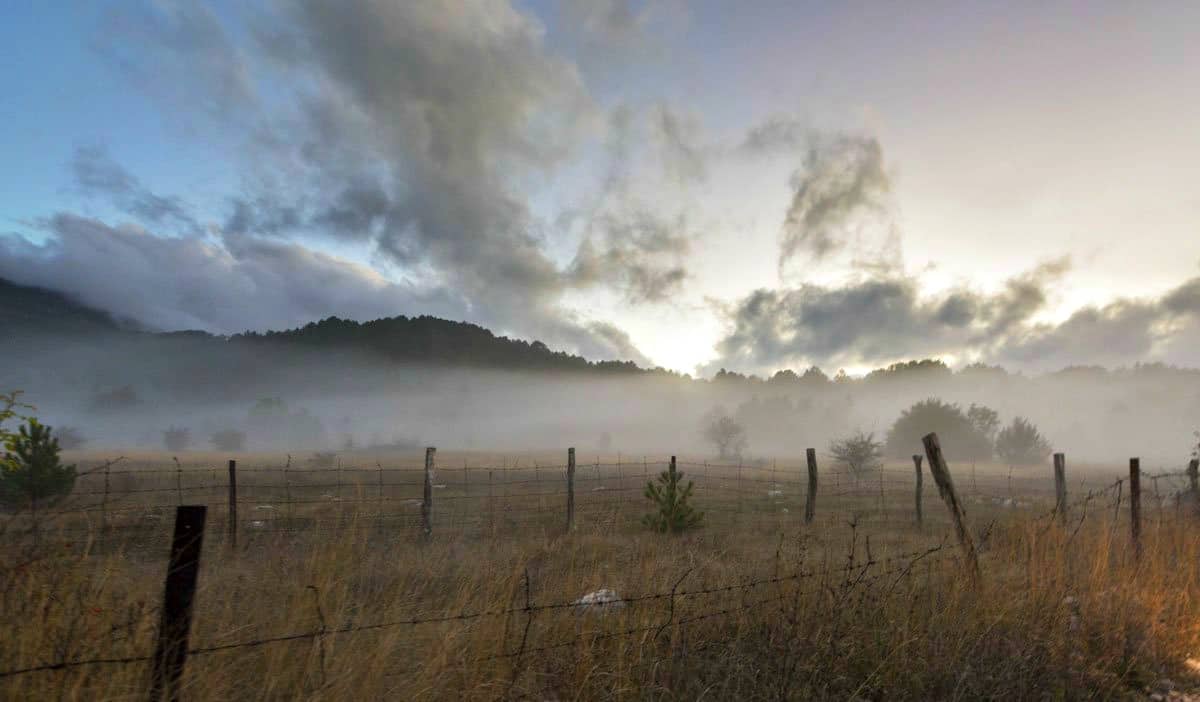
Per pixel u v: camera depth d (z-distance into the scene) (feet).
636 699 12.30
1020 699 12.82
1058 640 15.23
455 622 13.71
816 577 17.06
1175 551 24.50
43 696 9.21
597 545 29.89
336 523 21.31
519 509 48.42
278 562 18.35
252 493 61.77
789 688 12.43
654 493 40.75
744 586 16.72
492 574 18.93
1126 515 33.86
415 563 21.93
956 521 20.66
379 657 11.43
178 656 9.10
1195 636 16.79
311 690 10.83
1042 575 18.94
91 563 13.17
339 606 13.75
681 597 16.33
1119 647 15.79
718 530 40.96
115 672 9.83
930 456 21.29
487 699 11.54
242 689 10.84
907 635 14.28
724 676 13.38
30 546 11.58
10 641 10.01
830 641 13.73
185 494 57.21
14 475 28.45
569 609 15.38
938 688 13.32
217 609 13.92
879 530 41.45
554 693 12.42
